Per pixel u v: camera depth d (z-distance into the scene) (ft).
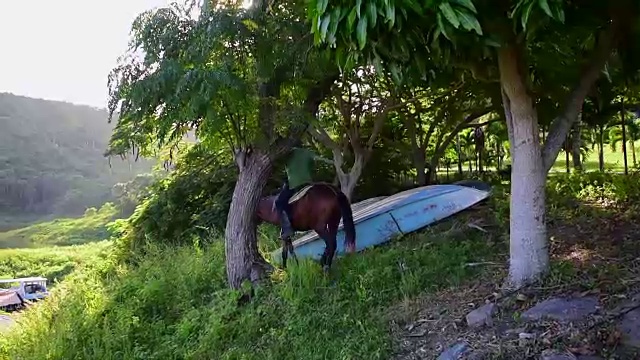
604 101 28.17
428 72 12.91
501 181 38.88
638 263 13.69
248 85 17.31
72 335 19.22
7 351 20.36
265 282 18.74
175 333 17.95
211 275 21.67
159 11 16.88
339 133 34.19
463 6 8.63
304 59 17.58
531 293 12.57
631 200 23.32
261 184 20.02
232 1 17.24
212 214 34.24
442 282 15.47
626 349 9.65
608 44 13.46
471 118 35.50
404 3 8.85
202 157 39.32
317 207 18.24
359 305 15.20
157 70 16.52
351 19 9.34
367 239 21.99
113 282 25.18
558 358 9.75
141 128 18.54
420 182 37.42
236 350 15.10
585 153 48.19
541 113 21.43
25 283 53.31
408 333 13.01
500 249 17.78
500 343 10.85
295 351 14.11
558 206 23.70
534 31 10.57
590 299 11.67
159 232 36.35
